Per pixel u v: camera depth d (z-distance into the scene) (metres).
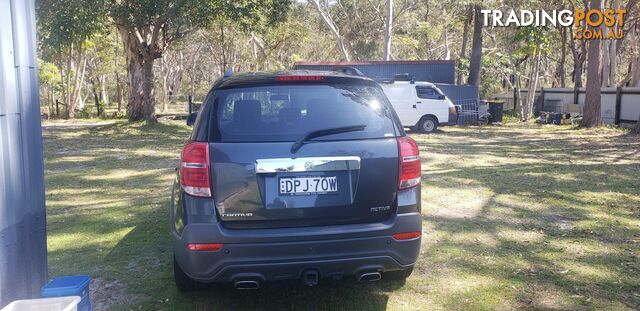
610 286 4.08
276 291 4.07
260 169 3.25
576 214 6.22
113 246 5.20
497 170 9.41
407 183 3.48
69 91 28.66
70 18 16.03
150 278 4.35
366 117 3.56
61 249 5.14
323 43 47.78
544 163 10.30
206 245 3.23
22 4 3.12
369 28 37.72
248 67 45.16
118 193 7.91
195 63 54.19
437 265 4.57
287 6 18.78
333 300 3.90
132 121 21.34
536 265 4.55
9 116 3.04
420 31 34.94
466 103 21.83
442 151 12.57
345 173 3.36
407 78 18.58
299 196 3.30
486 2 23.73
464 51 33.44
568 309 3.69
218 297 3.97
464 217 6.15
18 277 3.10
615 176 8.62
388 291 4.04
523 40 24.06
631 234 5.40
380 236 3.37
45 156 12.28
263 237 3.22
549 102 27.00
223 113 3.47
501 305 3.77
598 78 18.97
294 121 3.45
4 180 2.98
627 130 18.03
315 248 3.28
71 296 2.90
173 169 10.18
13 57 3.06
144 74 20.50
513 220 6.00
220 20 19.05
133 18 16.86
